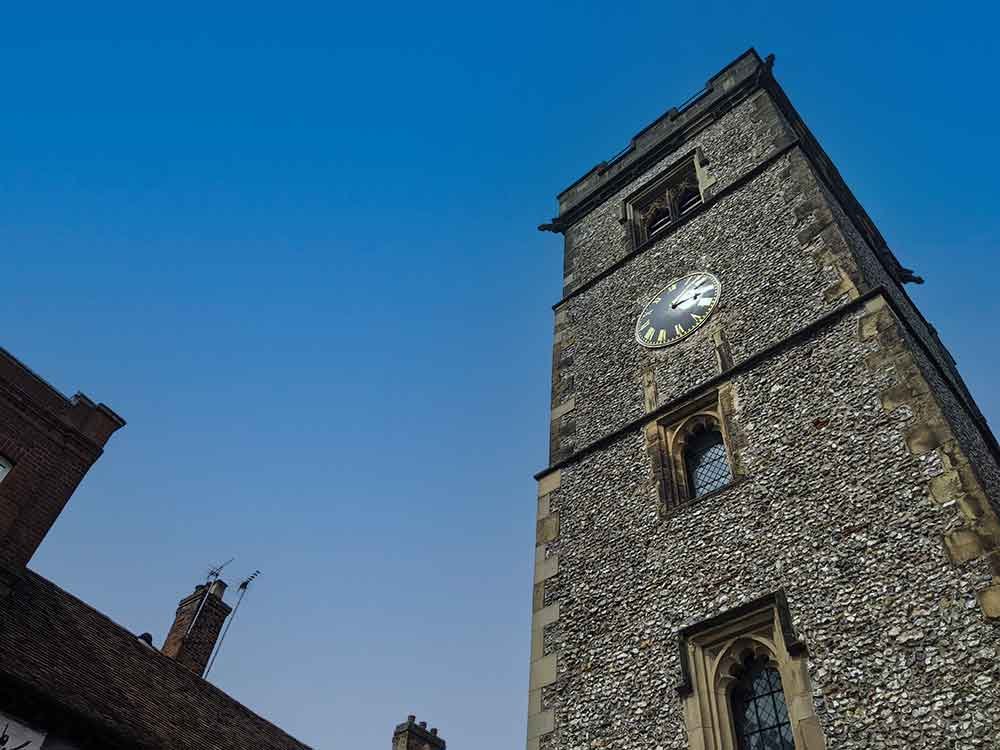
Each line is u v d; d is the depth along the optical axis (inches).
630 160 864.3
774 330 526.0
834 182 773.9
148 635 604.1
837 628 358.9
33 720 416.2
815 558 390.3
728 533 436.8
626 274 708.7
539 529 541.6
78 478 531.8
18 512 489.1
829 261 534.6
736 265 603.8
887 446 405.1
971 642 318.0
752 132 733.3
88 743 436.5
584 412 610.2
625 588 461.1
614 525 501.0
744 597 402.6
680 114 846.5
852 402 438.3
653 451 522.3
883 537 374.0
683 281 636.7
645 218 800.9
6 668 416.5
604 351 650.8
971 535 346.3
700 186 732.0
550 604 490.6
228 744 545.6
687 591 430.0
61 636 494.0
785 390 476.7
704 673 395.9
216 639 705.6
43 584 522.0
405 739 814.5
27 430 514.0
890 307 467.5
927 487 376.2
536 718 441.1
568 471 565.6
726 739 370.0
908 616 341.7
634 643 431.2
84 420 549.0
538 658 468.8
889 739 314.2
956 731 300.4
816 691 346.6
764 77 774.5
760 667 388.5
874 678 334.0
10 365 519.2
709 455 505.7
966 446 442.6
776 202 623.8
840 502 401.4
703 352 562.6
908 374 425.1
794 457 440.5
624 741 397.4
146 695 518.0
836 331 479.5
